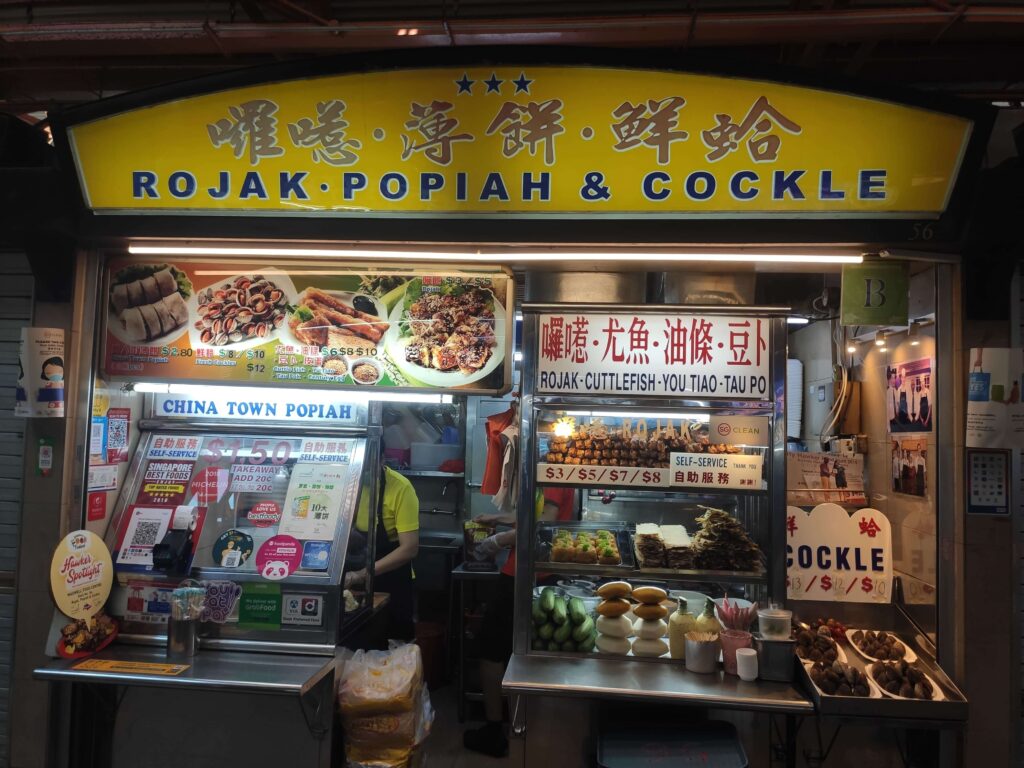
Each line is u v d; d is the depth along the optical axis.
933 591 3.14
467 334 3.31
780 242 2.91
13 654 3.36
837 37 2.96
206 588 3.25
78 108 3.03
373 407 3.73
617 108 2.84
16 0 3.46
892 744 3.09
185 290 3.41
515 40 3.05
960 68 3.44
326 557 3.28
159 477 3.59
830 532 3.46
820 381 4.57
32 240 3.30
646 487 3.25
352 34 3.04
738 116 2.82
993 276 3.03
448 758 3.98
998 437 2.95
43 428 3.36
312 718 3.14
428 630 4.88
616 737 2.89
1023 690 3.09
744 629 3.11
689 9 3.22
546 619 3.29
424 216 3.02
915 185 2.82
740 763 2.76
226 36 3.04
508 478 3.88
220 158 3.05
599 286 3.38
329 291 3.37
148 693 3.28
